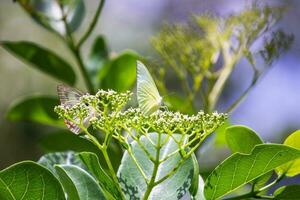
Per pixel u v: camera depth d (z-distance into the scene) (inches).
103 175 23.0
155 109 23.8
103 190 22.9
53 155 24.8
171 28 32.0
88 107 22.5
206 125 22.1
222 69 31.9
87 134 22.6
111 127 22.4
